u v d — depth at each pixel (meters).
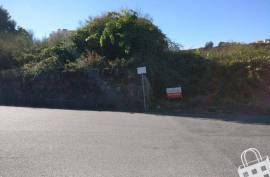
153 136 13.81
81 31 30.17
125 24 28.22
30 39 35.62
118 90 26.17
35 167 9.27
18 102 29.83
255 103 23.97
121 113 22.14
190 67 27.67
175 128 15.88
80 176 8.59
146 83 25.59
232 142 12.78
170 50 28.91
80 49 30.05
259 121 18.62
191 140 13.10
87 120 18.14
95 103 26.81
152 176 8.68
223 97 25.12
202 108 24.00
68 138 13.18
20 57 31.91
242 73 26.09
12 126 15.76
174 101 25.50
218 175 8.77
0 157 10.22
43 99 28.70
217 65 26.98
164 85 26.83
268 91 24.62
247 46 29.67
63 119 18.38
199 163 9.87
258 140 13.19
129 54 27.84
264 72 25.62
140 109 25.16
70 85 27.73
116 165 9.60
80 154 10.76
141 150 11.41
